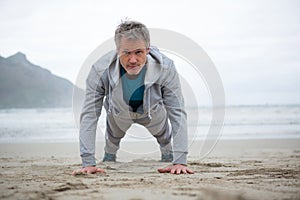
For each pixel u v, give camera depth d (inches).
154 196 104.5
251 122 478.6
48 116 513.3
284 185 122.3
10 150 263.0
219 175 144.7
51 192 110.4
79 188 116.3
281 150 266.1
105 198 102.7
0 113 555.5
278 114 554.6
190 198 102.2
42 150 263.3
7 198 104.3
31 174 149.4
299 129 409.1
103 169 157.1
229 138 345.4
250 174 146.9
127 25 140.3
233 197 98.2
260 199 101.7
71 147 281.1
